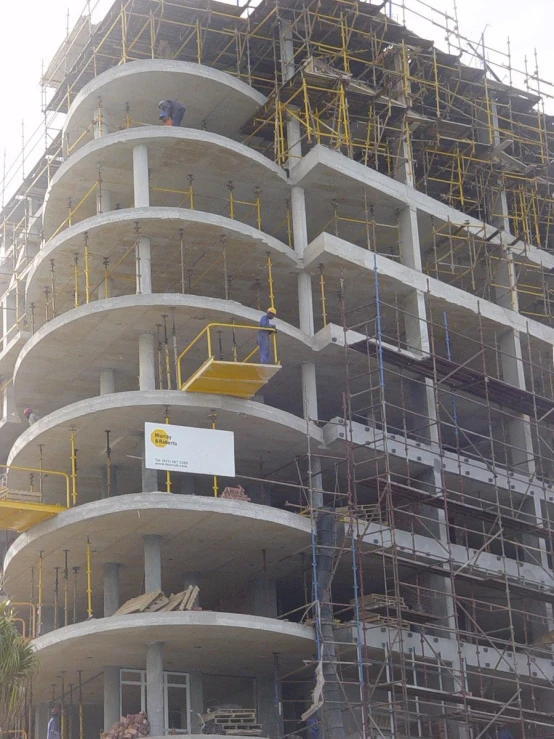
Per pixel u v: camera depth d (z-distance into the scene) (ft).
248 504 133.69
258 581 151.74
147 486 137.80
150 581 135.13
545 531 156.25
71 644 130.62
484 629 172.96
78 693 154.61
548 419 172.76
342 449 147.95
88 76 170.19
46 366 149.38
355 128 174.29
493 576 151.02
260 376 134.00
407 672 148.25
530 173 185.16
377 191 163.12
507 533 167.63
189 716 140.67
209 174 155.12
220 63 174.70
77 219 161.17
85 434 140.05
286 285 159.94
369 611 141.18
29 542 137.28
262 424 140.67
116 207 158.40
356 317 169.78
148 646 132.67
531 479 162.30
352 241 175.63
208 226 144.36
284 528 136.46
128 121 157.17
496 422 177.58
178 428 133.39
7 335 179.93
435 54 177.06
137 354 148.36
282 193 160.66
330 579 137.18
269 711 146.30
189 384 134.82
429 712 147.95
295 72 165.68
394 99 171.12
